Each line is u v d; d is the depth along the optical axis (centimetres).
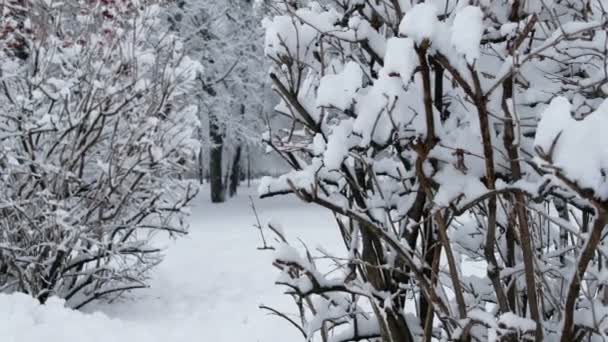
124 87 750
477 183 195
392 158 273
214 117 2394
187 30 2212
